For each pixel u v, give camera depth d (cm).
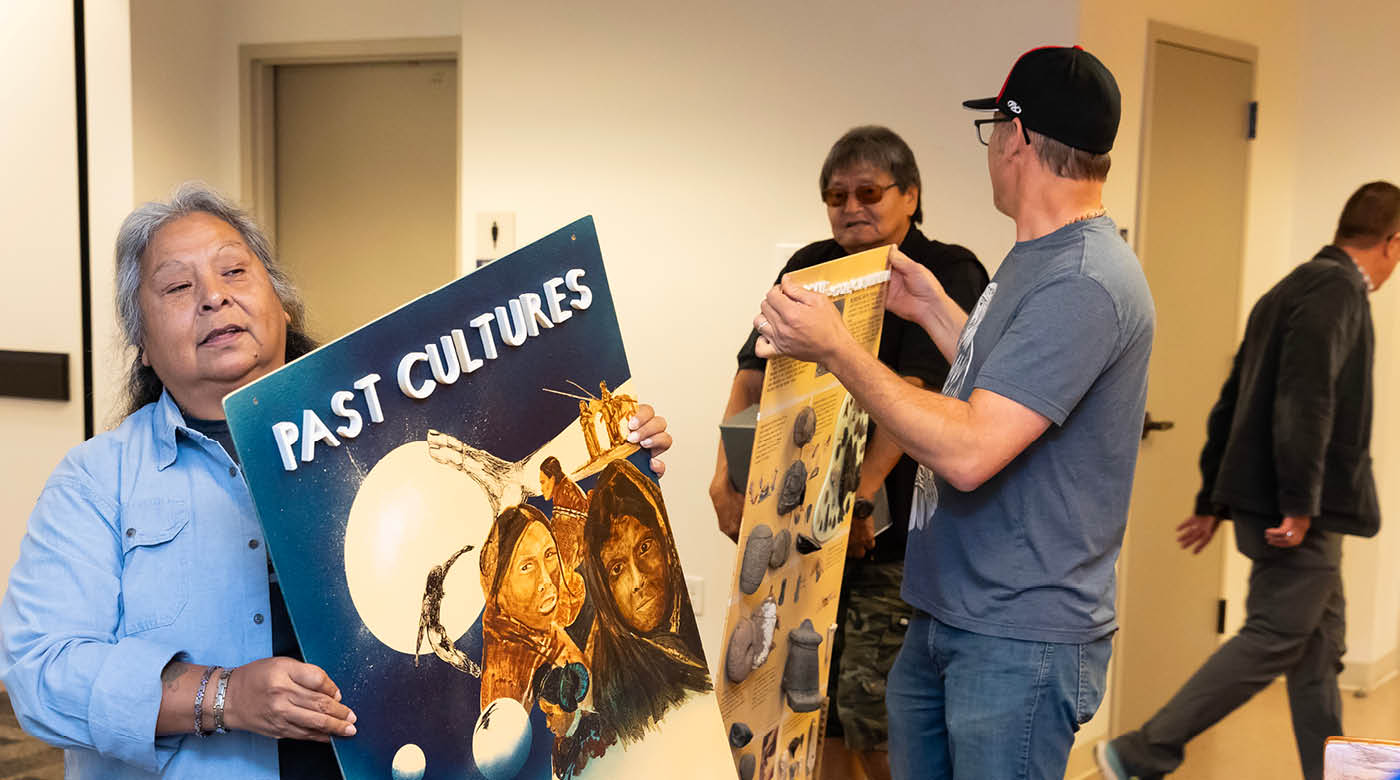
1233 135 372
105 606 130
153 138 446
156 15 443
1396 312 378
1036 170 171
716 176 355
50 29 382
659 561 151
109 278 382
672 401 367
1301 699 285
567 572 140
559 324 144
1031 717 169
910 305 209
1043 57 170
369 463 123
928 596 181
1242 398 289
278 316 144
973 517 173
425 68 464
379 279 485
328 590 118
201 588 133
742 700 180
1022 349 161
